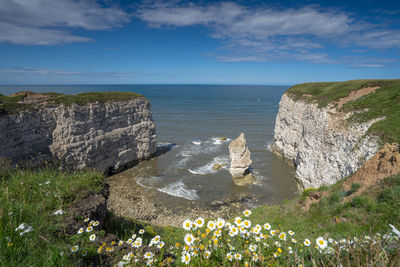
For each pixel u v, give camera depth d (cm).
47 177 811
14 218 452
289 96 4416
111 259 440
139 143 4106
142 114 4209
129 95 4088
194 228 364
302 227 1174
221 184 3183
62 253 357
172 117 8581
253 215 1683
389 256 308
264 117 8588
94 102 3406
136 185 3175
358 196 1188
